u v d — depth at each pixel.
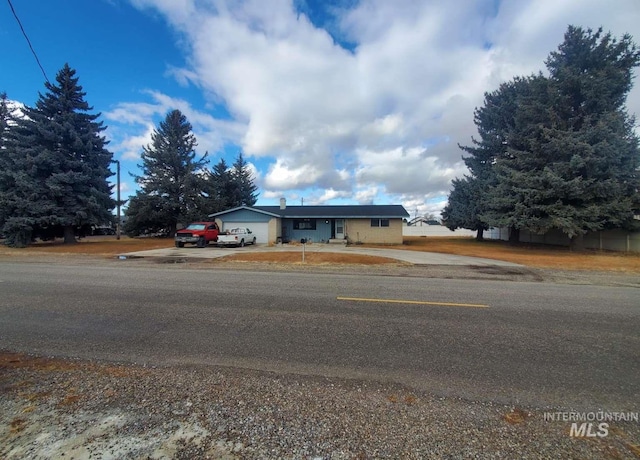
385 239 25.84
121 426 2.21
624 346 3.78
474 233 48.09
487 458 1.94
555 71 18.72
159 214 29.44
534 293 6.78
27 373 3.01
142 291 6.63
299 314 5.02
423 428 2.23
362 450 2.00
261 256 14.73
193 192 30.28
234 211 24.95
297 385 2.84
